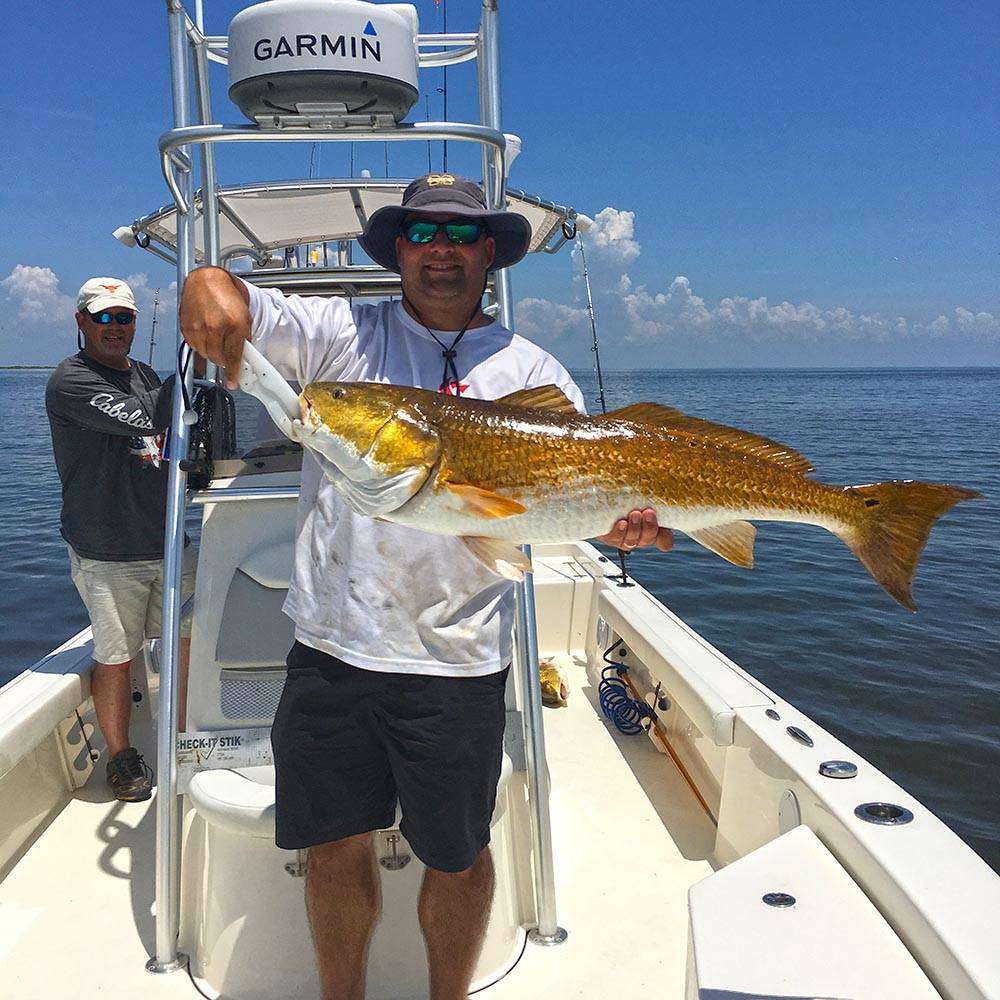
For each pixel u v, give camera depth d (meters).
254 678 2.74
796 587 9.51
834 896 2.04
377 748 2.19
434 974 2.22
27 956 2.69
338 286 3.58
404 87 2.45
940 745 6.01
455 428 2.01
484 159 3.01
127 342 3.75
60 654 3.86
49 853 3.29
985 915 1.80
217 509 2.84
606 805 3.58
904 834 2.10
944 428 27.83
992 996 1.58
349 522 2.12
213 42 3.20
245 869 2.44
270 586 2.80
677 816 3.50
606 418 2.14
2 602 9.09
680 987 2.56
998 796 5.43
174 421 2.67
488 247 2.39
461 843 2.13
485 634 2.14
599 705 4.51
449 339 2.28
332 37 2.35
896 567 2.19
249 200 3.62
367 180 3.43
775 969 1.79
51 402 3.54
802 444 22.52
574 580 5.14
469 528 2.02
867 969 1.80
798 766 2.50
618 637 4.54
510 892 2.66
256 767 2.61
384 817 2.24
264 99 2.42
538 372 2.36
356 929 2.21
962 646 7.75
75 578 3.68
